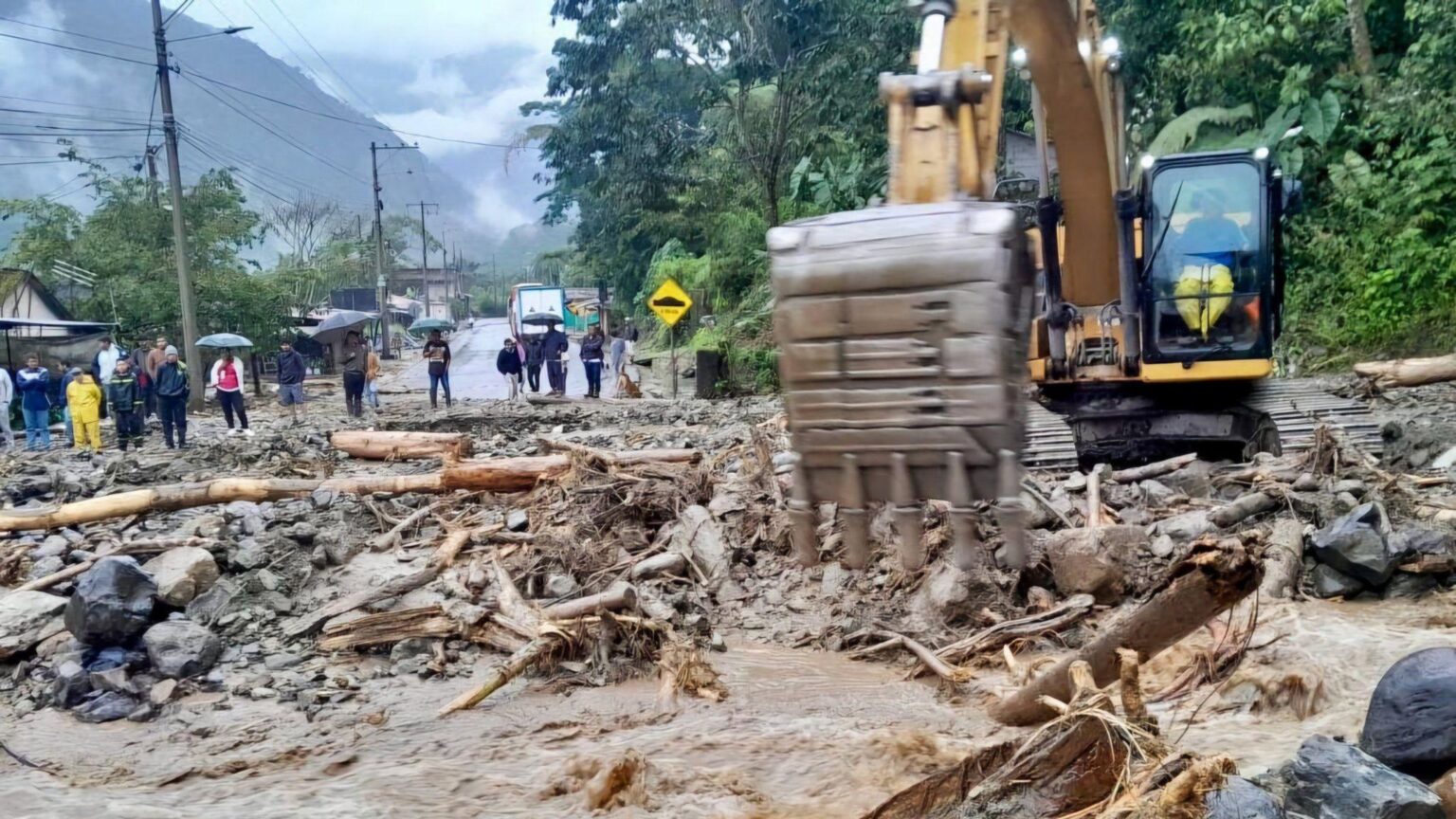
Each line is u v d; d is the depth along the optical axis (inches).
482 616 308.2
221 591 325.7
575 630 291.1
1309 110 848.9
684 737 233.5
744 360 1073.5
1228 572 172.9
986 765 171.2
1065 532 314.8
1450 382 628.7
